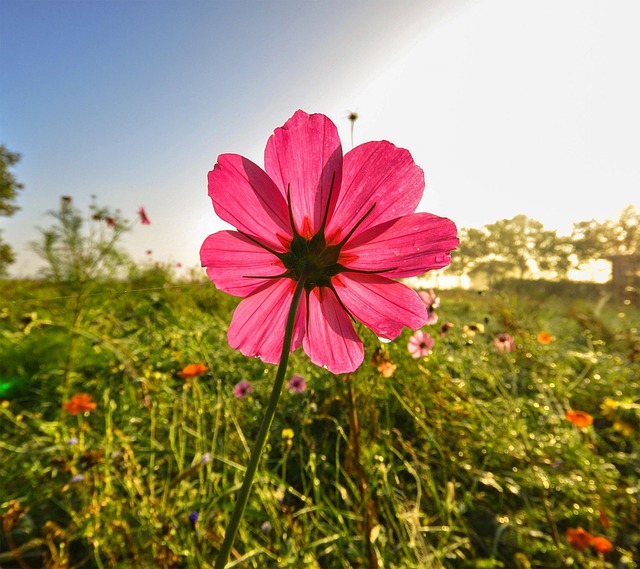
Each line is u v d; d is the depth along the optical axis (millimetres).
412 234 127
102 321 634
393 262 126
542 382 634
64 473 363
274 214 126
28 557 295
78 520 303
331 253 125
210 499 323
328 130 128
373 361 386
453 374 661
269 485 347
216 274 128
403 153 129
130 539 293
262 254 130
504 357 737
